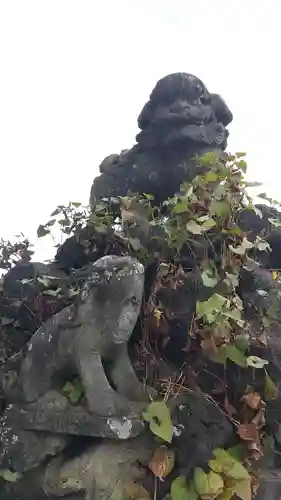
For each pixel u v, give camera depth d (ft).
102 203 9.96
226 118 10.82
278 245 10.21
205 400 8.01
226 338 7.81
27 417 7.81
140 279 7.76
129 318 7.70
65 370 7.89
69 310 7.92
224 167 8.86
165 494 7.62
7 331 10.00
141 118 10.72
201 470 7.49
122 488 7.50
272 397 8.12
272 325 9.06
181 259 8.94
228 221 8.73
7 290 10.24
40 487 7.81
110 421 7.39
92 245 9.85
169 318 8.63
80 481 7.48
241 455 7.75
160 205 10.36
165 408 7.55
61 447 7.80
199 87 10.40
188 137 10.04
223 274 8.55
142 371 8.42
